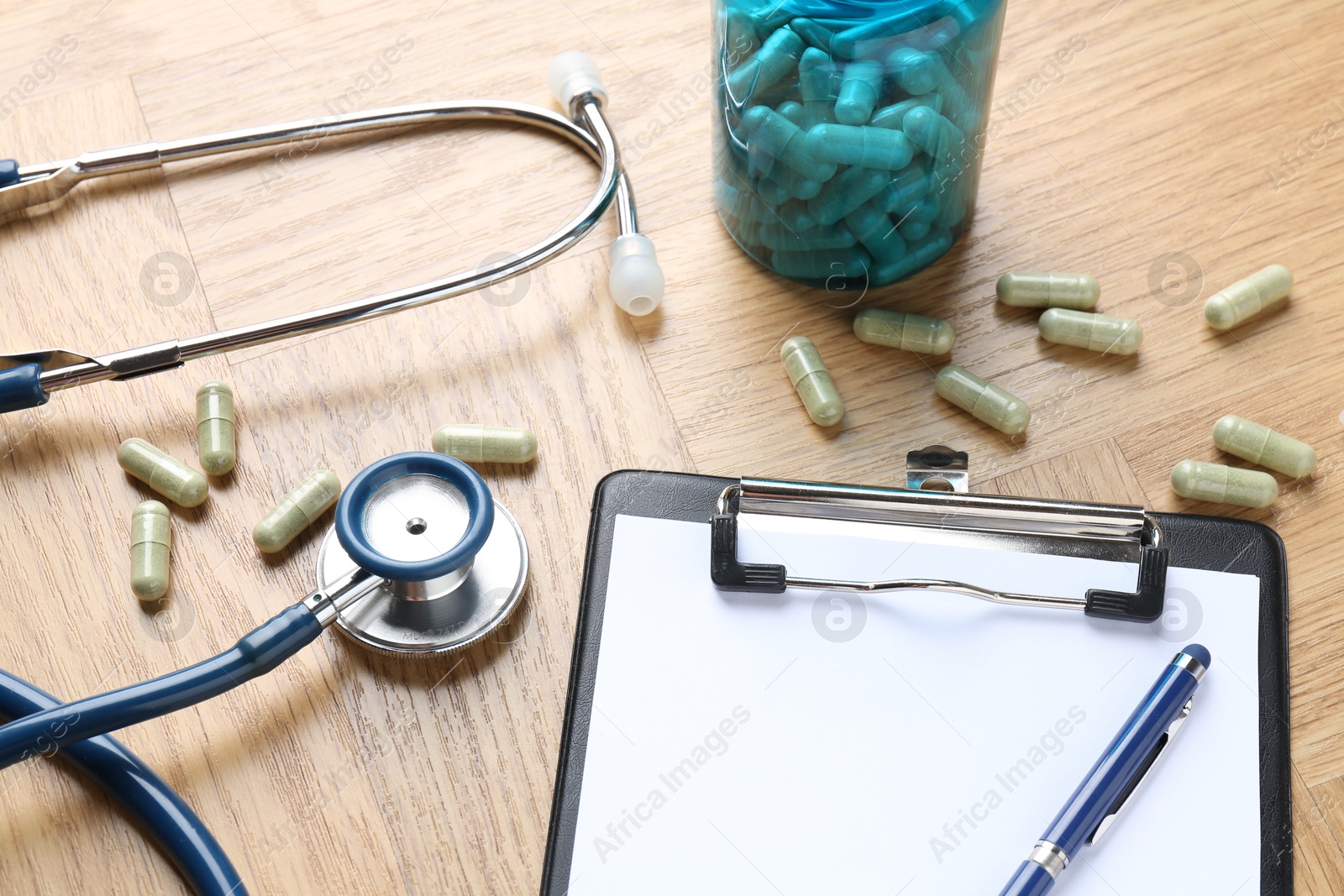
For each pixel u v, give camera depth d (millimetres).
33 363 928
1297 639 885
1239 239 1088
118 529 957
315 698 880
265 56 1244
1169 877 787
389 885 815
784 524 918
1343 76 1175
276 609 922
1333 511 946
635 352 1048
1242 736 833
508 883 815
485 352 1045
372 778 852
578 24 1256
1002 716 844
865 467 985
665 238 1118
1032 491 968
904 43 862
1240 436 959
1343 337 1031
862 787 822
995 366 1035
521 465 988
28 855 822
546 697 882
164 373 1027
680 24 1251
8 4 1277
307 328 972
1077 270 1079
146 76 1232
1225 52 1200
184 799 839
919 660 866
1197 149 1144
